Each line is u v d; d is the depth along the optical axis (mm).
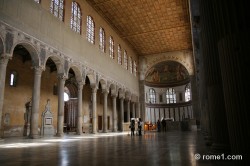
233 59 2963
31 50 17172
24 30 16156
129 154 6406
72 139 15016
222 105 5863
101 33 30641
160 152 6773
